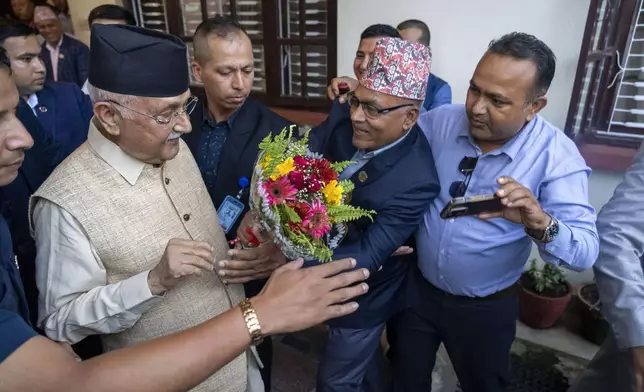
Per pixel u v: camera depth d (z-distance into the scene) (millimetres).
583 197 1200
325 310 661
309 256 958
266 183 938
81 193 963
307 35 2846
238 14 3014
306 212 934
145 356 588
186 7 3236
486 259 1302
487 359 1477
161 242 1059
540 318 2289
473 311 1396
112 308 941
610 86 2238
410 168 1202
